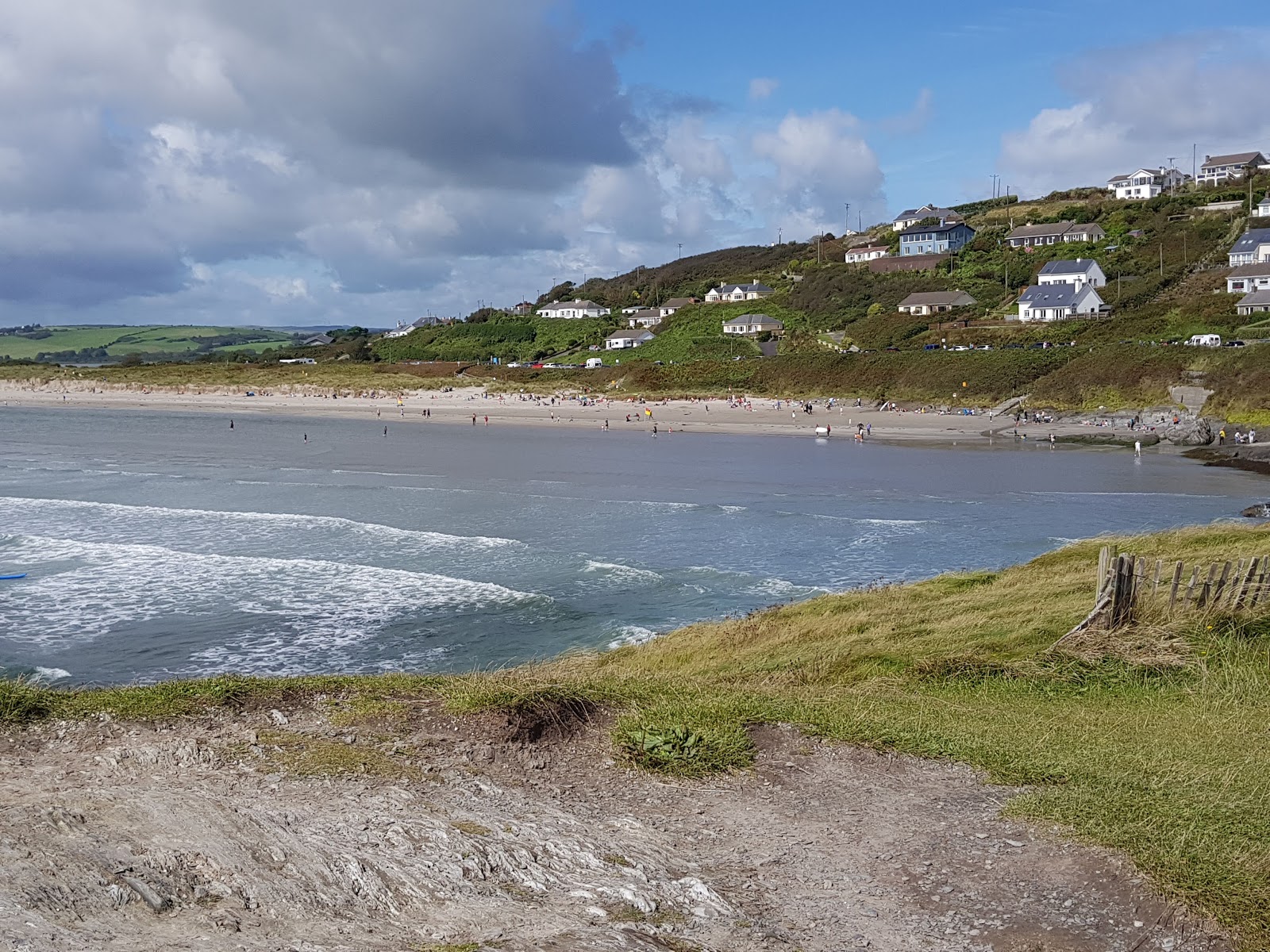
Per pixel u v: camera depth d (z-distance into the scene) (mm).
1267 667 14727
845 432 84312
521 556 35469
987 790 9836
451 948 5914
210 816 7395
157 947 5391
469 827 7992
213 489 52844
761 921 6996
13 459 68000
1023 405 88312
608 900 7051
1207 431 70188
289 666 23266
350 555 35688
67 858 6305
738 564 34406
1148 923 7094
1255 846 8109
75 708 10383
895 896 7504
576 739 10836
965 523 42250
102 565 33469
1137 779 9867
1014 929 7004
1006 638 17688
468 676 14055
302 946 5695
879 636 18891
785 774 10203
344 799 8438
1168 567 21703
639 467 63531
